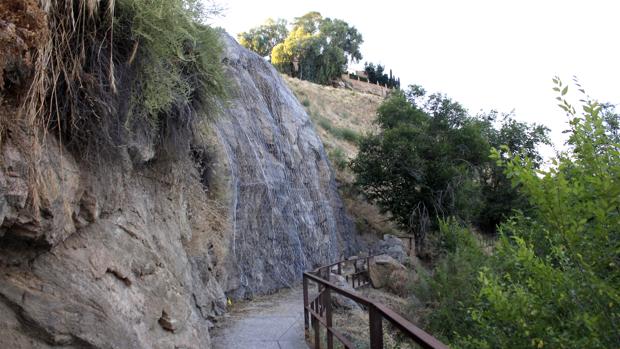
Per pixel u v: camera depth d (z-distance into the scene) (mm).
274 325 8859
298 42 61000
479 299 6836
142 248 5512
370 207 31500
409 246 23828
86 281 4219
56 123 4242
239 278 12445
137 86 5477
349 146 38219
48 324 3693
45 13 3645
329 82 63219
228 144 14391
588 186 4363
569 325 4566
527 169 4535
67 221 4105
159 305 5484
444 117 27500
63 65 4102
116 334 4215
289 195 19281
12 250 3611
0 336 3438
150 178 6836
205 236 10125
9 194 3230
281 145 21016
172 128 7004
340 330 8820
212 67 7109
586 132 4438
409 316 10383
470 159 27562
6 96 3475
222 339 7711
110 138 4809
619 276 4355
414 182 25422
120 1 4887
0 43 3168
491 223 28625
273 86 23750
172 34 5488
